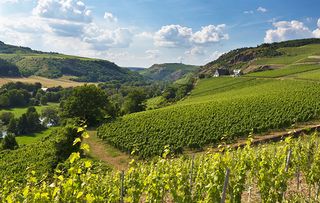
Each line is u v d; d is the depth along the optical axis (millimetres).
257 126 36375
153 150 34938
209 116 44500
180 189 7738
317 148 11938
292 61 146000
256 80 89312
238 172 8359
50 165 32312
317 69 95500
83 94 60688
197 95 92375
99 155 37844
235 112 43812
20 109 104938
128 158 35938
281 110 40125
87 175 8961
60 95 127438
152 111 57656
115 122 52312
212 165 8109
